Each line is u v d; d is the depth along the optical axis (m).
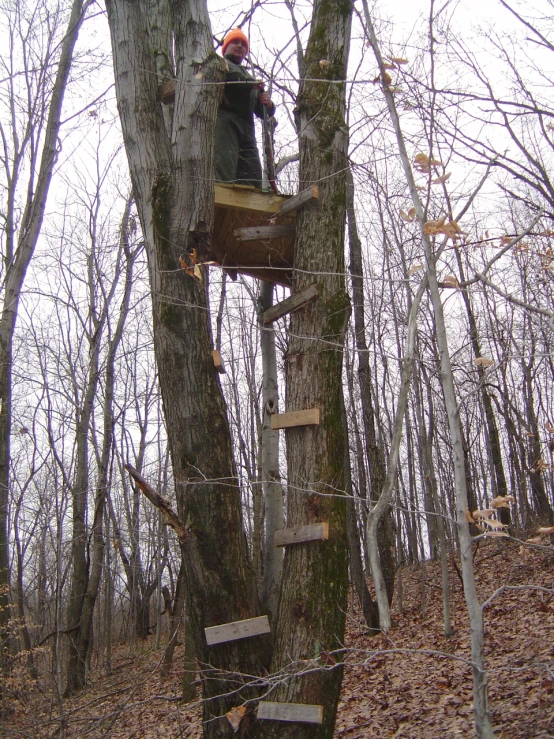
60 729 6.03
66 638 12.73
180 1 5.51
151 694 9.87
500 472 16.58
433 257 3.41
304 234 5.32
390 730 6.93
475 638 3.04
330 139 5.44
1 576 8.98
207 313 5.13
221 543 4.73
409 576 17.78
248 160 6.30
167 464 16.16
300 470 4.83
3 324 9.38
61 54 9.86
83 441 12.95
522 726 5.71
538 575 11.72
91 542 14.38
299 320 5.21
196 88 5.28
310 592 4.54
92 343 14.33
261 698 4.09
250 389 16.95
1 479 9.14
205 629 4.59
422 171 3.41
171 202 5.17
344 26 5.71
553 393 16.56
